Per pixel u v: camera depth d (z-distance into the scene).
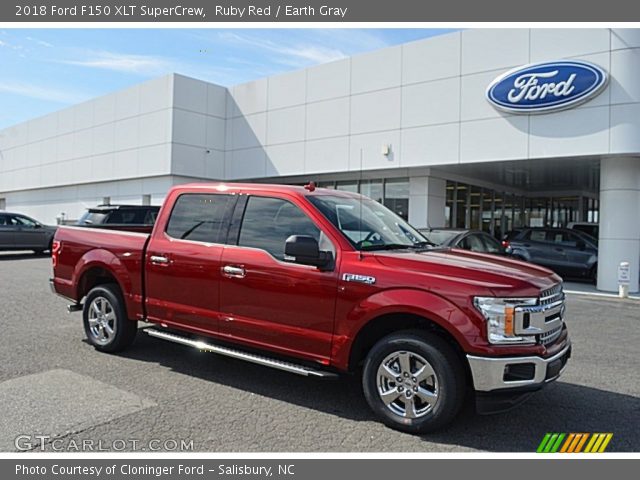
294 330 4.50
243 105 19.47
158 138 19.59
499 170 16.02
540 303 3.90
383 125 15.20
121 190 21.91
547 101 12.13
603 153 11.52
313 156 16.98
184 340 5.23
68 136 25.19
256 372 5.46
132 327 5.93
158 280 5.48
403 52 14.76
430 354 3.90
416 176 15.92
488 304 3.75
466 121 13.56
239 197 5.16
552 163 13.77
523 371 3.76
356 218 4.89
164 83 19.30
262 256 4.75
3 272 13.69
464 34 13.56
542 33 12.28
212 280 5.03
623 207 12.24
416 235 5.39
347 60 16.06
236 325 4.86
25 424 3.96
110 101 22.27
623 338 7.44
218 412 4.32
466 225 18.39
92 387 4.81
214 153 19.98
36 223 18.84
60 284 6.48
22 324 7.36
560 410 4.54
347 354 4.23
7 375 5.09
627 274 11.67
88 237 6.29
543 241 15.12
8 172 30.55
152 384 4.96
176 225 5.51
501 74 12.90
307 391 4.91
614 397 4.88
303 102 17.31
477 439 3.92
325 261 4.35
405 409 4.02
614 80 11.35
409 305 3.94
